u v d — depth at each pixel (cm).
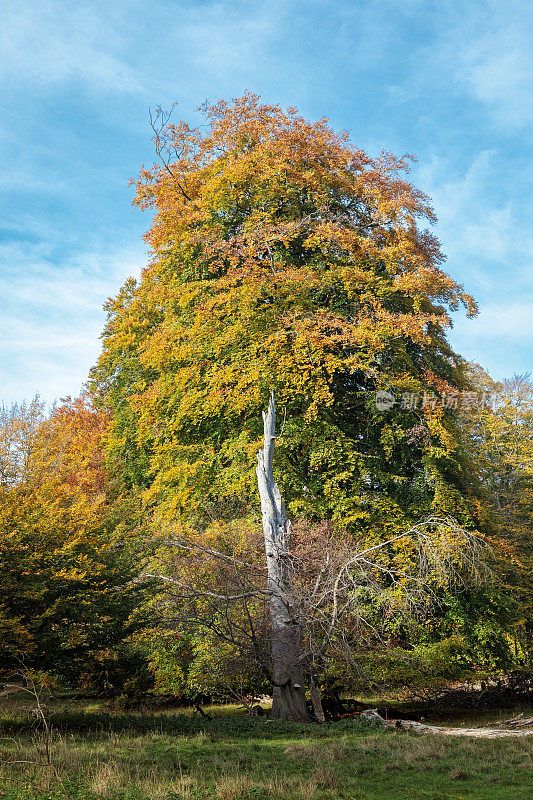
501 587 2197
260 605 1681
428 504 2106
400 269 2409
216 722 1462
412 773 916
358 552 1753
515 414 3219
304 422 2131
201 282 2428
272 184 2434
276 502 1770
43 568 1388
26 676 1370
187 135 2762
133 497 2225
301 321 2161
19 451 1614
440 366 2488
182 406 2284
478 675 2002
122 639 1584
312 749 1062
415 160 2681
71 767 857
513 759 994
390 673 1783
